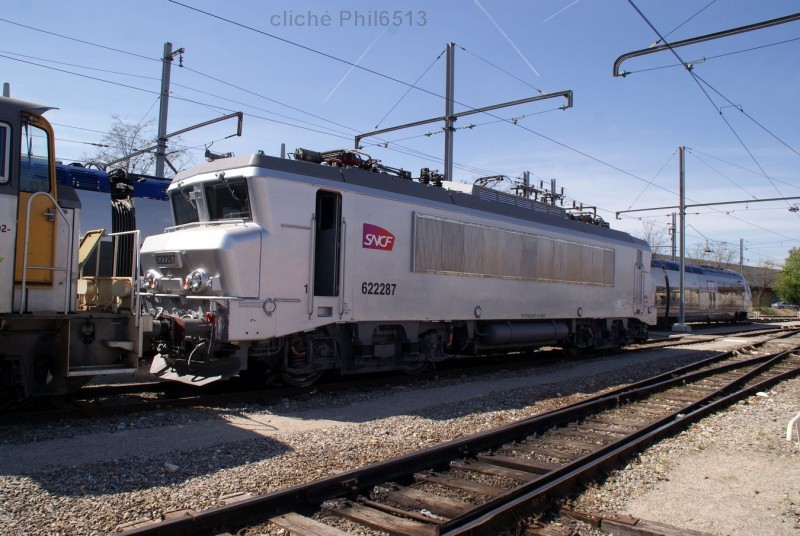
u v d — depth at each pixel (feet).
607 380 43.21
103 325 25.49
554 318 50.57
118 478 18.11
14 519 14.73
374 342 36.60
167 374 31.09
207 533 14.52
